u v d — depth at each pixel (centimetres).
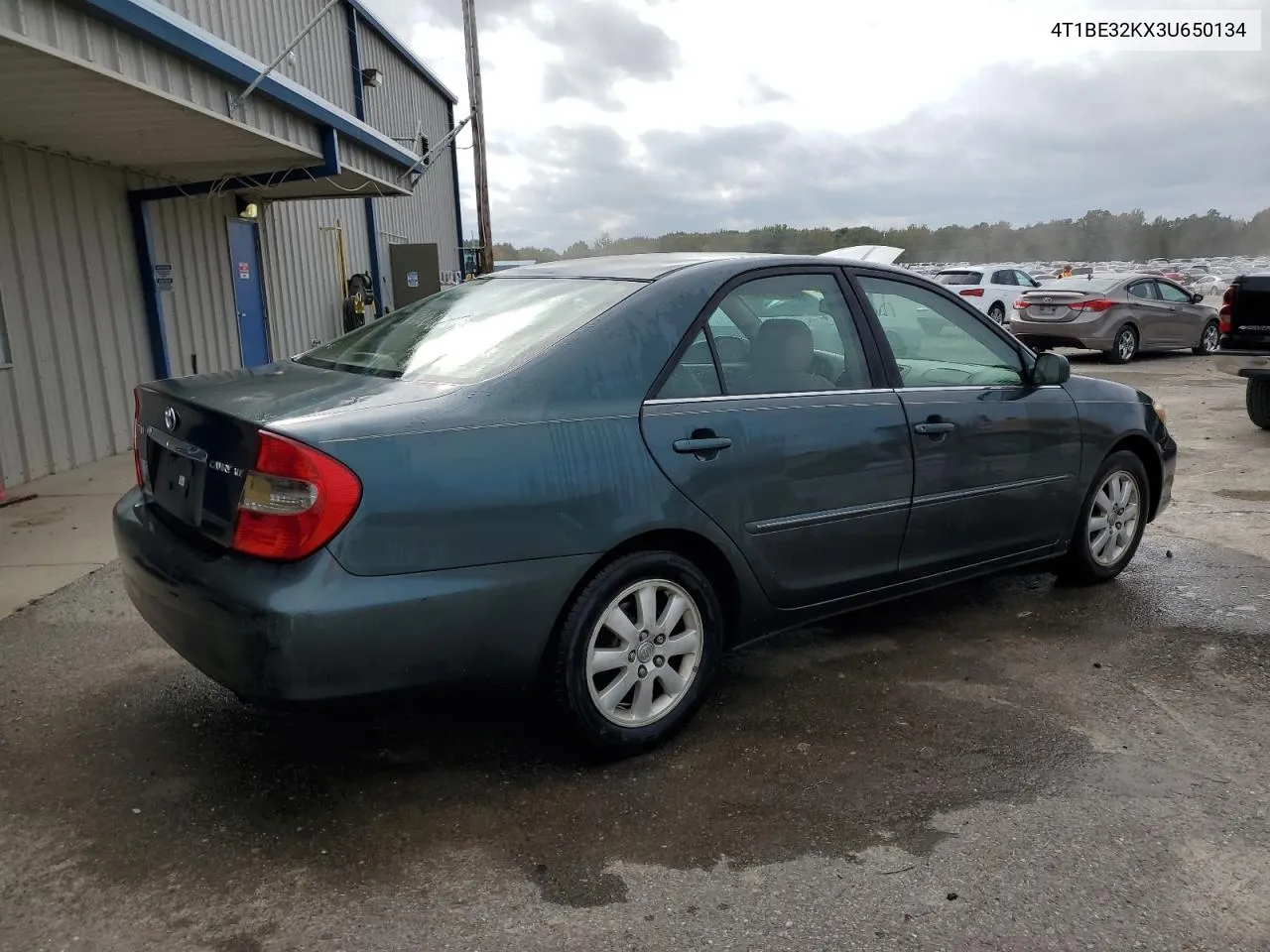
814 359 388
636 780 328
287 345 1390
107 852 287
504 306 373
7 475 742
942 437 415
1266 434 952
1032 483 460
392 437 288
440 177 2436
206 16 1130
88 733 358
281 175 986
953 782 327
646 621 337
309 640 273
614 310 342
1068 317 1586
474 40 2236
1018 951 247
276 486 277
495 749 349
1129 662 426
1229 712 379
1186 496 721
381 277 1875
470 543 295
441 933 253
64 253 824
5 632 452
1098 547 512
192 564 296
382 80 1912
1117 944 249
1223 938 252
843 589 397
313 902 265
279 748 348
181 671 411
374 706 293
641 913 261
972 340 452
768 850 289
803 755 346
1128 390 526
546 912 261
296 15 1434
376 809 310
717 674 414
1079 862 283
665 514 331
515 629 306
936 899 266
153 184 960
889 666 422
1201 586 525
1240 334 963
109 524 632
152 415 347
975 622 474
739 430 352
